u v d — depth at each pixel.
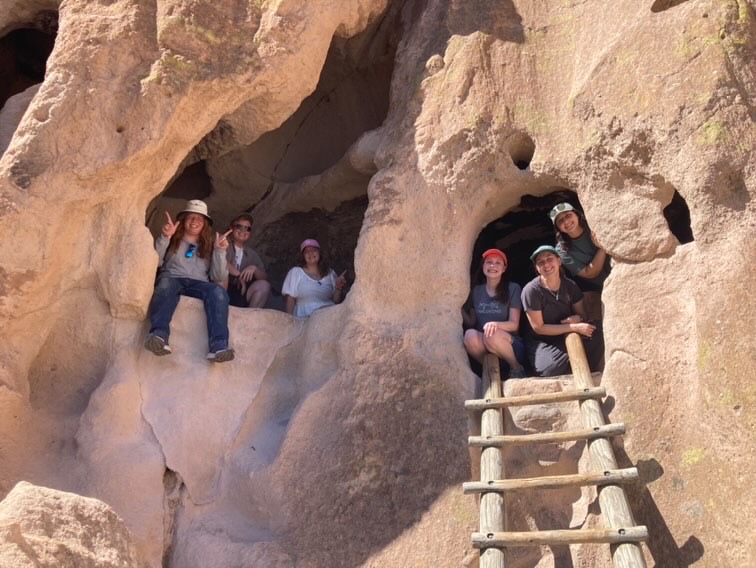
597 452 4.25
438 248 5.28
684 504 4.17
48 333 5.07
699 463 4.20
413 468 4.76
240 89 5.19
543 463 4.60
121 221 5.10
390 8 5.99
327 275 5.85
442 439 4.80
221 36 5.18
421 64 5.61
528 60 5.38
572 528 4.40
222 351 5.10
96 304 5.12
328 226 6.67
